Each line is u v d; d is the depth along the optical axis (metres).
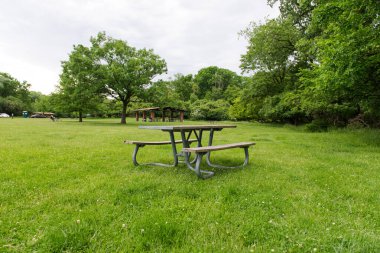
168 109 42.72
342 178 4.20
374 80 9.26
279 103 24.03
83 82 28.73
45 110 71.81
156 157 6.18
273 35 22.34
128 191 3.39
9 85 69.69
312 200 3.14
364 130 13.53
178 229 2.29
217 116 51.34
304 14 19.11
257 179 4.06
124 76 28.17
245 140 11.12
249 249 2.01
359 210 2.81
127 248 2.02
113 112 61.78
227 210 2.78
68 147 7.77
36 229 2.32
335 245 2.08
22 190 3.40
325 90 9.77
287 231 2.30
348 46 7.58
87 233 2.23
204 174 4.35
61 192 3.33
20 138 10.38
